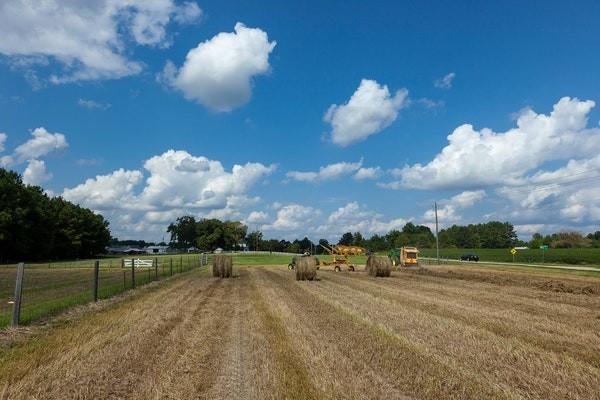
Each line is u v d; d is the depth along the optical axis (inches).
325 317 501.7
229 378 276.7
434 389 257.3
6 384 260.1
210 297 706.8
